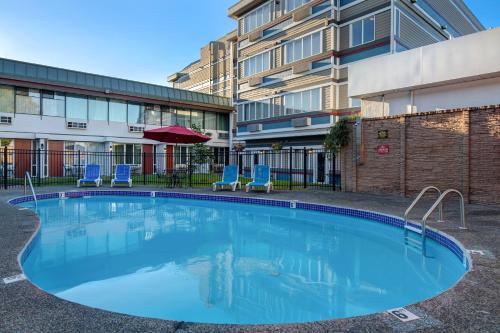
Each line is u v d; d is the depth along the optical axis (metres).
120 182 16.16
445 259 5.45
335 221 8.88
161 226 8.19
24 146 20.22
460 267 4.79
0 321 2.53
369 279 4.50
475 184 9.32
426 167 10.41
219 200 12.02
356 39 17.66
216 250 6.04
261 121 23.03
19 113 19.92
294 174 20.98
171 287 4.19
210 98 28.75
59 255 5.64
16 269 3.73
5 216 7.21
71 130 21.78
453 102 11.74
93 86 22.22
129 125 24.22
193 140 15.02
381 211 8.23
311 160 19.84
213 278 4.54
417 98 12.64
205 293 3.99
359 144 12.13
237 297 3.86
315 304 3.68
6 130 19.45
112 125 23.56
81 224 8.38
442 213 7.28
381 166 11.62
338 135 12.52
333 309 3.55
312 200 10.41
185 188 14.54
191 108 27.73
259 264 5.18
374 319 2.60
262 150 21.39
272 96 22.16
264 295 3.92
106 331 2.38
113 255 5.66
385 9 16.31
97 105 23.00
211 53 40.56
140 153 22.45
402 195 10.95
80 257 5.53
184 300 3.78
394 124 11.25
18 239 5.18
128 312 3.48
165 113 26.42
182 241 6.70
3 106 19.50
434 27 19.30
